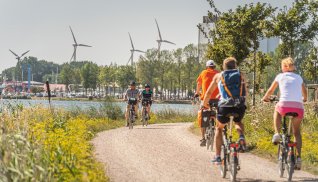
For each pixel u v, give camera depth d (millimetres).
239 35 30891
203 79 12742
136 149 13148
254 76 31531
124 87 145375
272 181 8875
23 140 7895
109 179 8750
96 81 163625
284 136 9227
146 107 23875
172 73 123562
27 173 6742
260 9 31031
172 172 9789
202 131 13461
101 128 20469
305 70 50469
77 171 7758
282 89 9109
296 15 32438
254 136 14781
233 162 8617
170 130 19797
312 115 19219
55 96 177250
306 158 11516
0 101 18719
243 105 8836
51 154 8547
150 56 127250
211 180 9008
